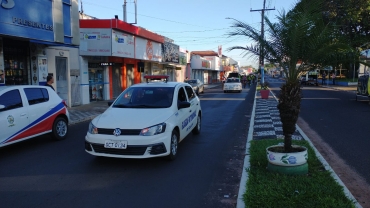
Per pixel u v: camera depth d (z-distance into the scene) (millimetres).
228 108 16688
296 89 5512
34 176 5727
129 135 5973
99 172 5938
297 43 5527
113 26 17594
